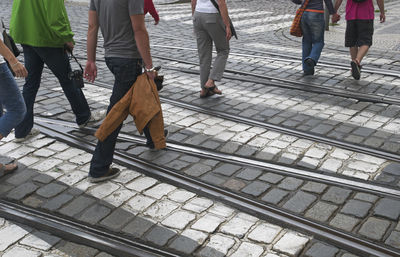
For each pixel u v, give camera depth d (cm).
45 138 498
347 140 482
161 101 614
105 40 390
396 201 365
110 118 387
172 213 357
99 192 389
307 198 375
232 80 721
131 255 309
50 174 419
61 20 455
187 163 439
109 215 355
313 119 544
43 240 327
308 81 701
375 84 678
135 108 389
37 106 600
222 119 552
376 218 346
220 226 340
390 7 1652
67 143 487
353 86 670
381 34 1092
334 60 837
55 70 487
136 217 352
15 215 354
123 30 378
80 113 521
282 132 506
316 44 707
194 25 610
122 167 434
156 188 395
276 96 634
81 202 374
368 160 437
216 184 400
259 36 1102
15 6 466
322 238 322
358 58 680
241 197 373
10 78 388
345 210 356
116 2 370
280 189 389
